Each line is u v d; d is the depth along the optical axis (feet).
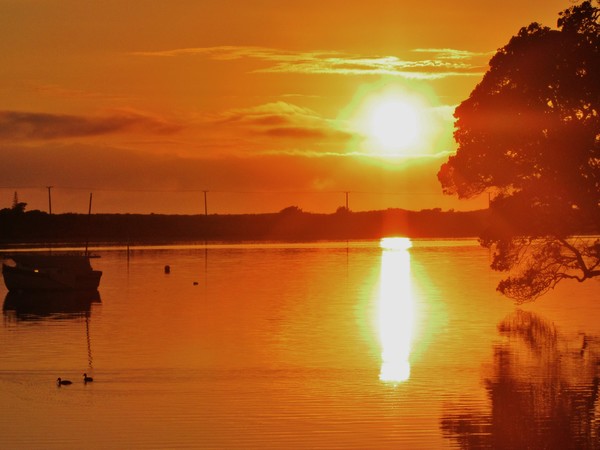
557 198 269.03
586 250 277.64
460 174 286.05
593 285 424.46
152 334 265.75
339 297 376.48
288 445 150.61
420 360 221.87
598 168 261.03
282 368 211.20
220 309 331.77
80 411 172.14
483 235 285.84
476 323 291.17
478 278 479.00
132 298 377.30
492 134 275.18
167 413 170.40
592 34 263.08
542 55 267.59
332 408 174.29
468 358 225.97
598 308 331.98
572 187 263.49
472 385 194.39
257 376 202.18
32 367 213.66
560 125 262.47
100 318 306.76
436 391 188.34
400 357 225.56
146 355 228.84
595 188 261.85
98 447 149.89
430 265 589.73
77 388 191.11
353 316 308.81
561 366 214.69
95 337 260.01
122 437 155.22
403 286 429.38
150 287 430.20
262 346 242.58
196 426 161.79
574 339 255.50
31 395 184.96
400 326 282.36
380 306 340.18
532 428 161.17
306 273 520.01
